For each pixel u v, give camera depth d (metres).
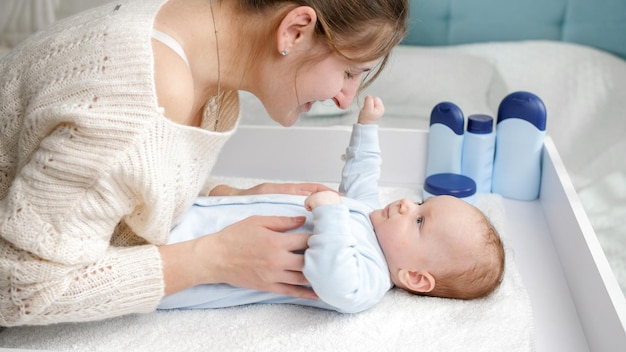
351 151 1.45
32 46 0.98
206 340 1.08
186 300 1.14
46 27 1.05
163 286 1.03
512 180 1.62
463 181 1.56
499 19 2.23
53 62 0.93
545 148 1.58
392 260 1.23
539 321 1.18
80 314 0.99
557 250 1.40
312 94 1.02
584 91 2.10
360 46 0.98
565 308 1.22
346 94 1.08
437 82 2.13
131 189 0.94
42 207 0.91
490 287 1.19
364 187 1.44
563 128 2.06
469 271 1.18
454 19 2.24
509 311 1.14
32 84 0.94
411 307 1.17
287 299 1.17
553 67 2.15
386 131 1.69
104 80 0.89
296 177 1.74
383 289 1.17
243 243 1.07
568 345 1.12
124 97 0.89
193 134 0.98
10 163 0.99
